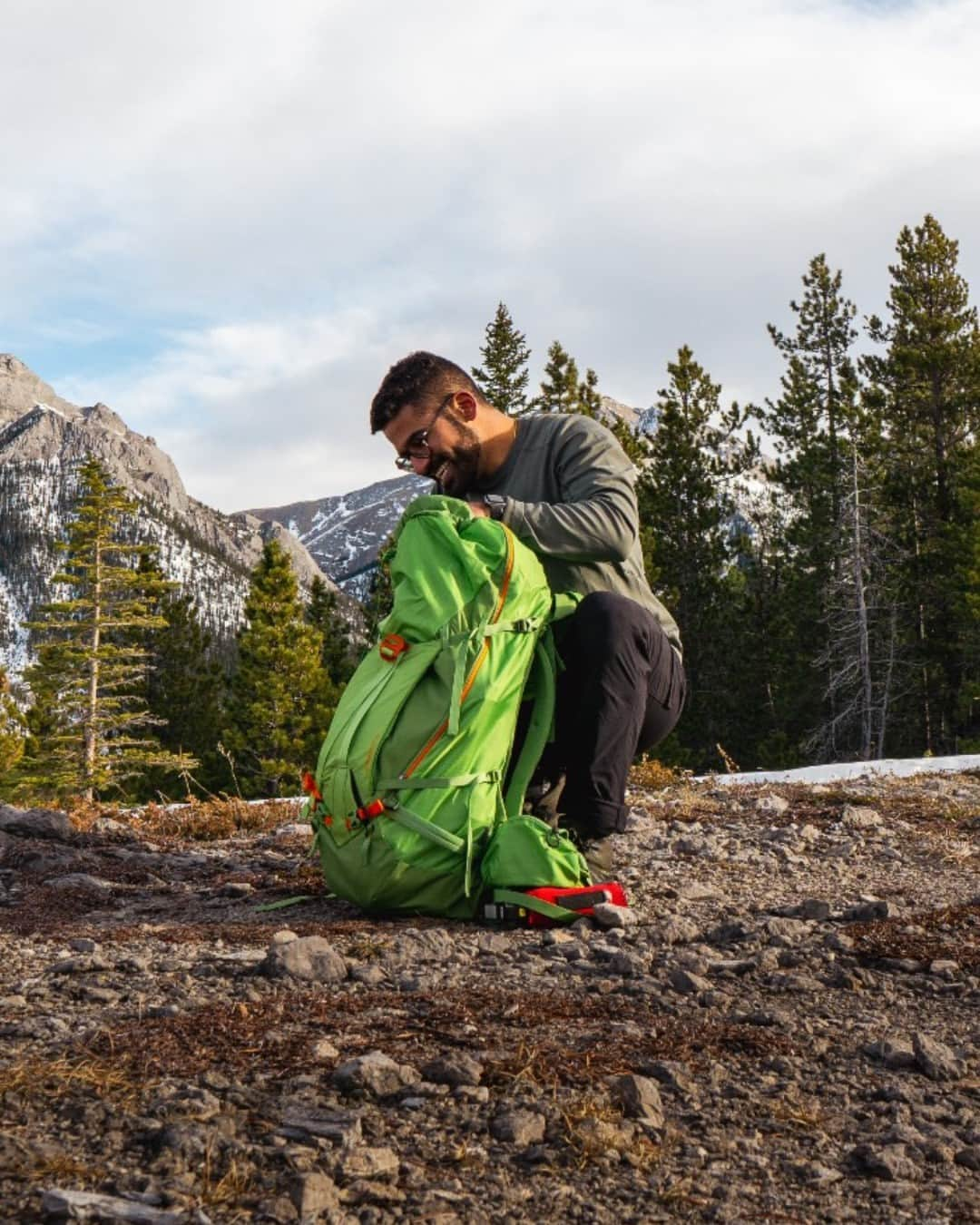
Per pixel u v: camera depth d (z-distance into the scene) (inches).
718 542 1449.3
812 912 134.9
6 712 1696.6
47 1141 65.3
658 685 137.5
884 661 1259.8
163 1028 86.0
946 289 1374.3
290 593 1449.3
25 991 97.6
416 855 122.3
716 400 1488.7
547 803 137.3
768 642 1416.1
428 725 122.6
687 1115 75.0
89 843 192.2
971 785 302.5
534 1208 62.0
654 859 180.5
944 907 142.4
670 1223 61.4
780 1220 62.2
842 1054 87.8
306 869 167.0
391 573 129.8
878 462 1366.9
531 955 113.1
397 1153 67.2
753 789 286.7
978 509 1171.3
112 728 1401.3
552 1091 76.4
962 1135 73.7
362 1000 95.4
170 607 1654.8
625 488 137.9
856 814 227.6
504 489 142.3
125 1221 56.9
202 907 142.8
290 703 1402.6
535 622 127.6
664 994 100.8
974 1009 99.9
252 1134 67.6
